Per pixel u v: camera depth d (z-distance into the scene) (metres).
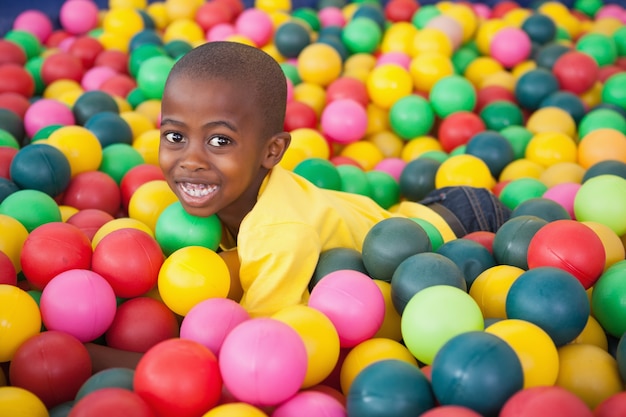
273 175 2.22
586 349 1.83
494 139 3.36
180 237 2.29
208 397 1.60
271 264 2.04
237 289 2.29
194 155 2.01
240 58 2.06
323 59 4.00
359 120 3.57
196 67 2.01
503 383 1.46
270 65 2.15
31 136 3.48
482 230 2.74
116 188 2.86
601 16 5.48
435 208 2.81
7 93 3.75
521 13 5.04
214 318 1.84
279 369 1.56
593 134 3.30
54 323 1.98
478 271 2.23
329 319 1.90
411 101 3.76
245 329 1.62
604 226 2.36
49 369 1.79
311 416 1.57
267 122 2.11
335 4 5.40
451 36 4.48
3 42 4.14
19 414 1.59
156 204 2.61
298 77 4.11
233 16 4.98
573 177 3.09
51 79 4.09
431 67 3.96
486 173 3.13
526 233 2.24
